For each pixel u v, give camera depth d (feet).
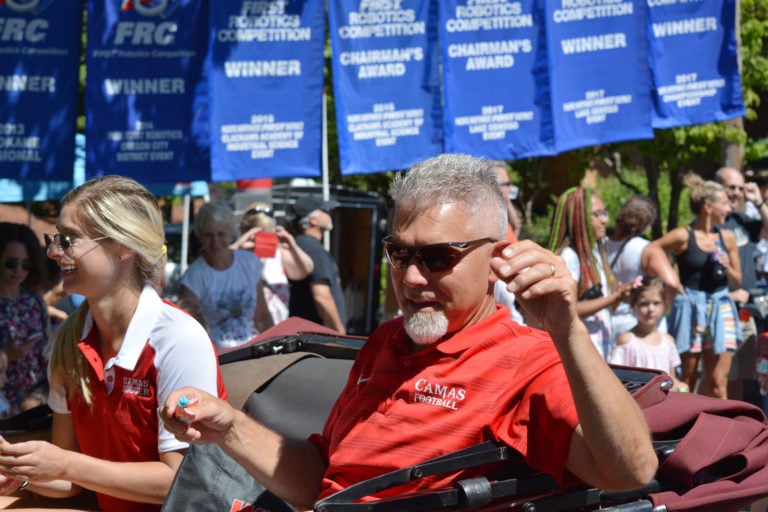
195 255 26.05
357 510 8.34
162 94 23.31
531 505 8.85
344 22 24.29
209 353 10.80
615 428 7.72
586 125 26.22
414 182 9.29
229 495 10.09
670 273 23.03
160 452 10.77
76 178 28.63
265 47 23.75
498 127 25.39
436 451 8.95
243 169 23.93
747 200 31.24
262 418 12.50
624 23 26.16
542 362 8.79
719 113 27.84
